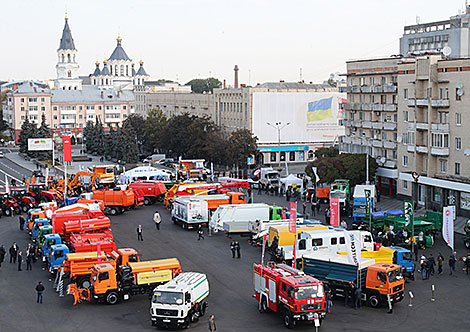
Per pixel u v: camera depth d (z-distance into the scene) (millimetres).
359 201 69375
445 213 53906
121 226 72625
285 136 146000
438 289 45750
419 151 83125
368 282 41406
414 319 38906
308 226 54250
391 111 93562
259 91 142375
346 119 107625
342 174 86438
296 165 143000
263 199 91875
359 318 39125
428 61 80188
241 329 37312
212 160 133875
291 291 36750
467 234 59969
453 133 77438
